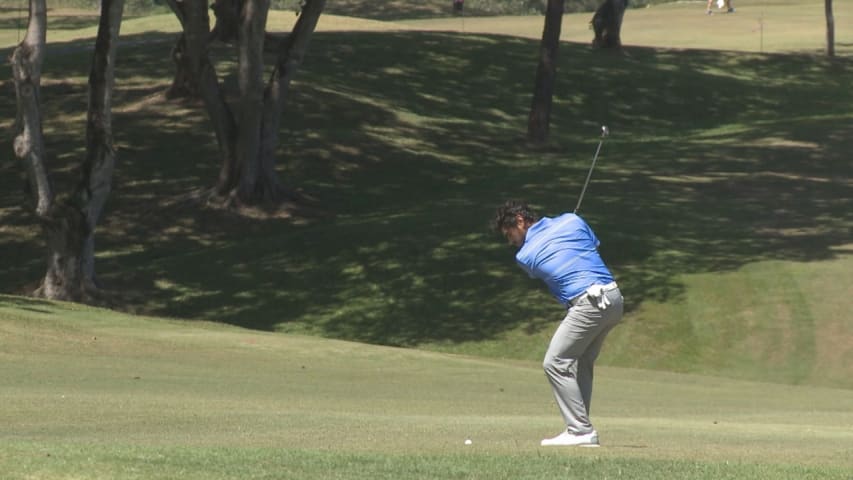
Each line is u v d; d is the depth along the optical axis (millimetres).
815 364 78750
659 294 90375
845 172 133625
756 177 131000
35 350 62594
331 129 147750
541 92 154125
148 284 101188
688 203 119000
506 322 89750
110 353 63750
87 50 176750
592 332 30750
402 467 23719
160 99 150875
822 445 32188
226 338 71938
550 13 153375
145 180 129250
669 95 182500
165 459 23484
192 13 115500
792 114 180125
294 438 30953
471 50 190500
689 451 29141
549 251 30953
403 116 157500
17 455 23078
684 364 80875
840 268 94312
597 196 122250
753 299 88625
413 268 99812
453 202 123438
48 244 92375
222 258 106438
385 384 56656
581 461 25328
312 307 95688
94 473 21406
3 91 154500
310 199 125750
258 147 121812
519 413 44031
